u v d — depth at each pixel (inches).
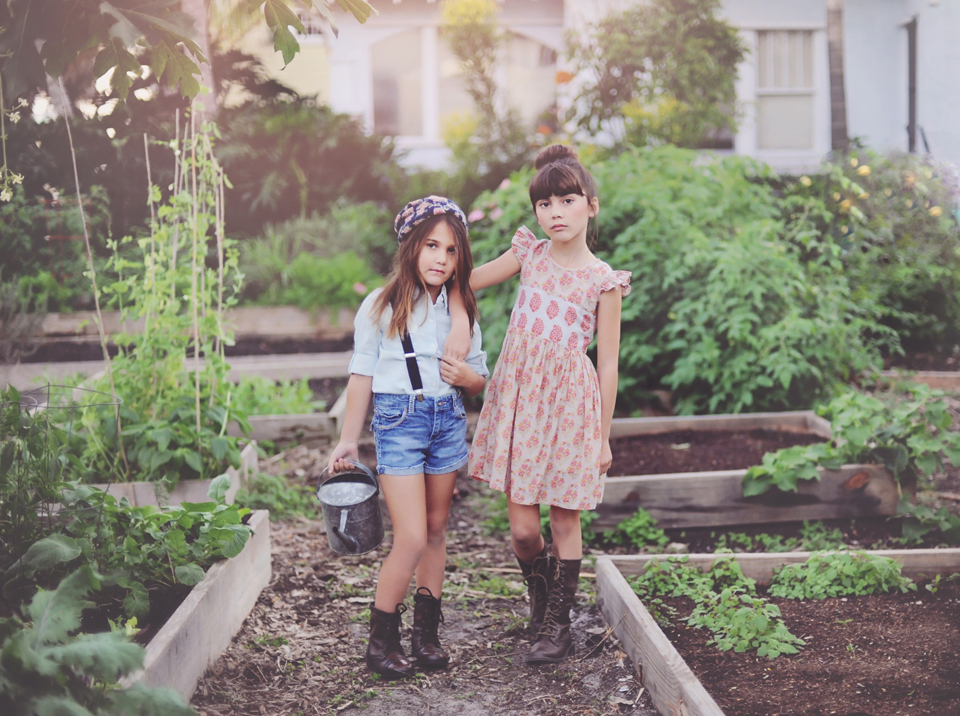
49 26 91.0
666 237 219.1
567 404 106.8
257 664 107.7
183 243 160.6
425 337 104.2
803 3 422.9
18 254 234.5
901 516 148.0
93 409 152.2
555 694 101.7
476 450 113.0
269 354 277.7
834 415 157.1
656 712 96.0
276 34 97.4
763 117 435.8
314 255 332.2
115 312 279.1
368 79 459.2
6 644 68.5
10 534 101.0
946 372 252.4
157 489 123.7
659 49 344.2
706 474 151.0
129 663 69.6
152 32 91.4
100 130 216.4
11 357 225.9
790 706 89.6
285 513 163.9
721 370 202.4
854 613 112.1
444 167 428.5
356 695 102.0
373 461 189.8
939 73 214.2
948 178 235.0
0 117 103.8
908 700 89.4
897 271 275.9
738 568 121.4
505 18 452.4
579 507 106.7
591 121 363.6
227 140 354.6
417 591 110.1
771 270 204.2
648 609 114.5
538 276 110.0
